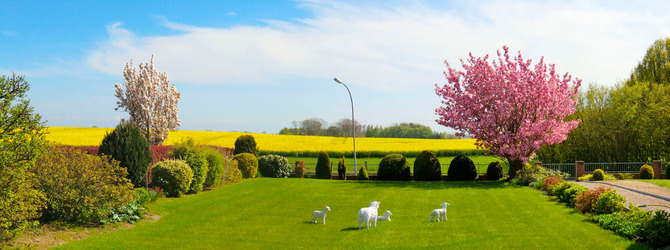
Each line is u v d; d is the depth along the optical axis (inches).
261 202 685.9
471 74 1102.4
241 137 1299.2
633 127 1396.4
